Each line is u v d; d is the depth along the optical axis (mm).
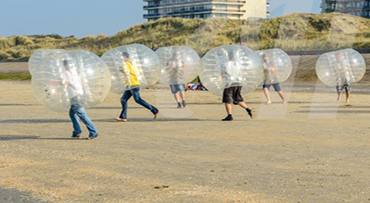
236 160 6586
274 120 11086
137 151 7328
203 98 18172
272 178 5543
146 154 7074
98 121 11359
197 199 4738
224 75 10781
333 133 8992
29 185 5359
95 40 80375
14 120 11664
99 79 8453
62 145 7953
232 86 10906
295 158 6691
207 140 8320
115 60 11188
